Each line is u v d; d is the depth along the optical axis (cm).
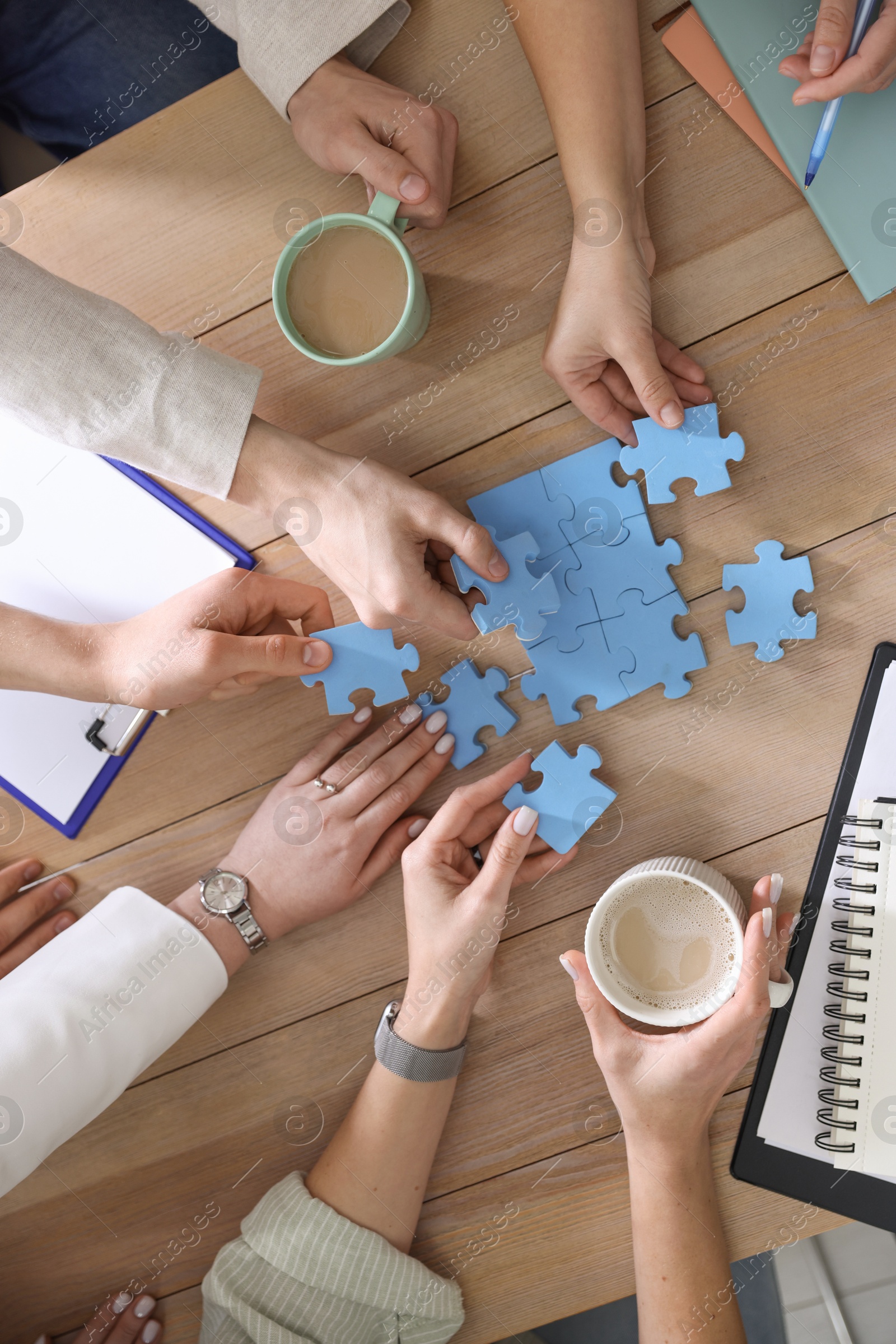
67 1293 107
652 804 98
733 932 88
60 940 99
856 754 94
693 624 96
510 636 98
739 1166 96
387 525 89
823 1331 113
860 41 81
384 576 90
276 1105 104
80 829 105
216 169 98
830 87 83
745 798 97
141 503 101
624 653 96
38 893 105
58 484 102
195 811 104
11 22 112
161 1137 105
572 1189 100
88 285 101
